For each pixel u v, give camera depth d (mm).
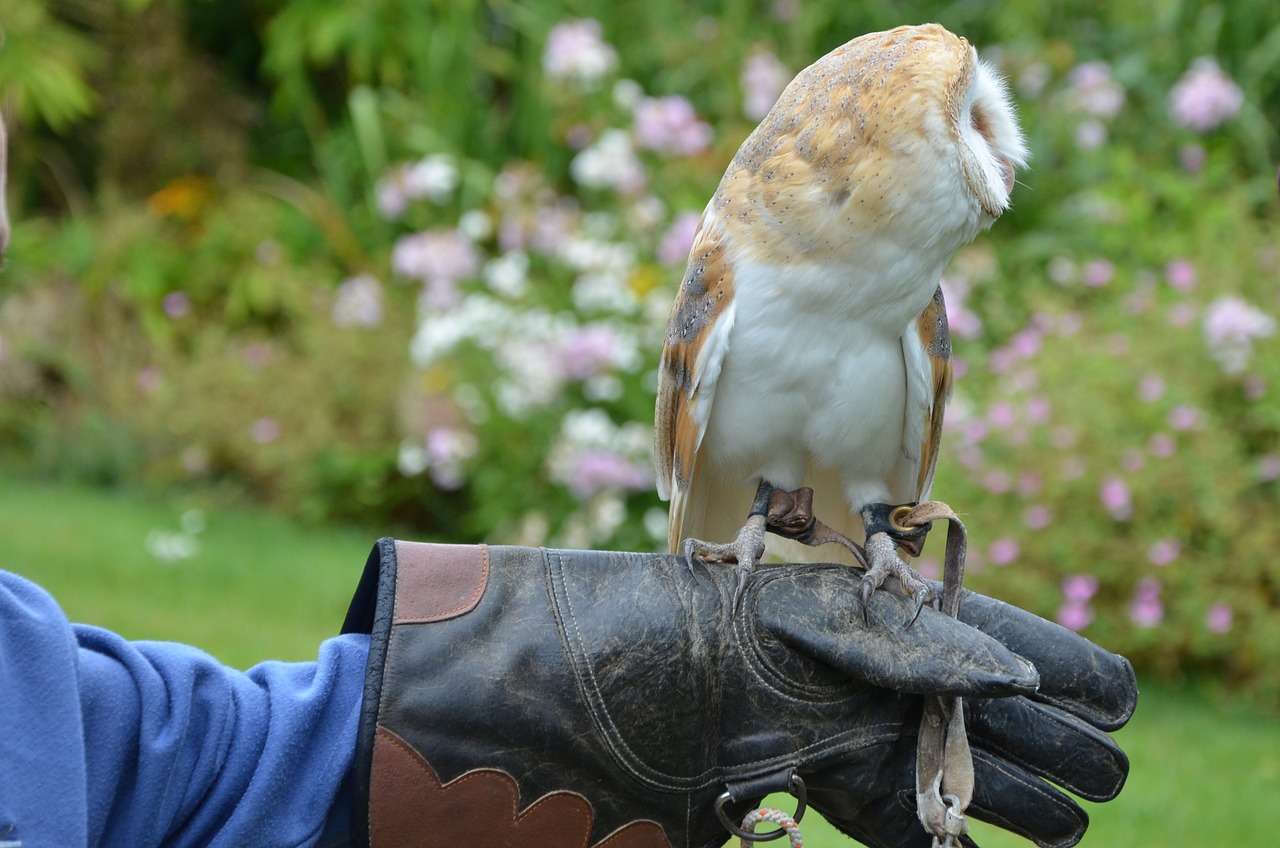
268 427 9000
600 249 8000
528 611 2205
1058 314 7562
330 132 11516
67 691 1829
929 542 6824
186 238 10812
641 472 7605
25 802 1747
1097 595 6781
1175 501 6652
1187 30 9383
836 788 2318
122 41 11461
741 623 2301
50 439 9742
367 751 2049
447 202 9883
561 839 2164
